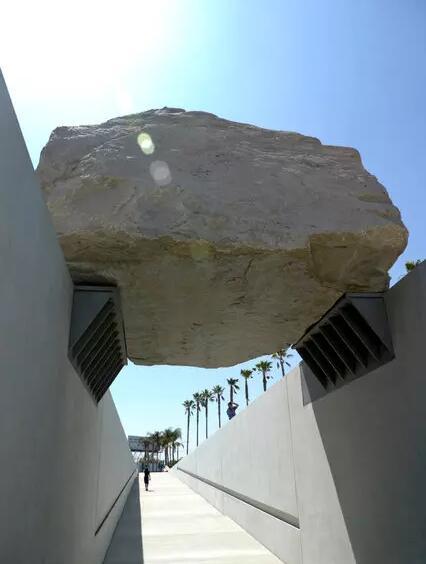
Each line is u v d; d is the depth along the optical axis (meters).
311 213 5.37
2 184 2.74
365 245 5.40
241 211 5.26
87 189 5.16
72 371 5.43
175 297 6.07
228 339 7.52
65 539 5.24
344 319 6.00
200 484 25.69
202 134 5.75
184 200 5.20
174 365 8.83
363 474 6.16
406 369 5.20
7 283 2.89
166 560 10.25
